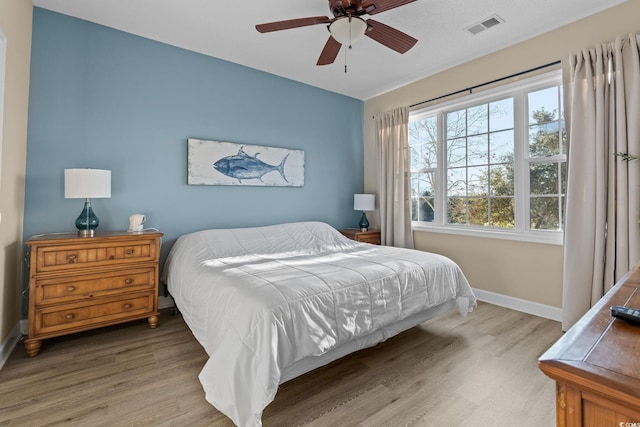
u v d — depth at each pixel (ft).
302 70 11.99
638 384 1.60
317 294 5.64
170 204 10.17
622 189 7.41
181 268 8.27
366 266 7.19
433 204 12.59
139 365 6.55
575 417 1.79
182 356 6.95
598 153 7.71
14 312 7.44
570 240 8.18
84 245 7.47
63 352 7.09
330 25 6.46
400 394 5.62
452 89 11.50
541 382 5.97
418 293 7.30
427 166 12.83
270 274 6.48
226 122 11.25
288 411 5.16
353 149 15.05
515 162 9.97
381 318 6.47
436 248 12.21
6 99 6.36
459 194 11.66
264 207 12.20
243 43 9.97
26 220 8.01
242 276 6.33
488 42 9.68
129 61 9.41
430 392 5.67
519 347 7.39
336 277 6.32
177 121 10.26
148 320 8.47
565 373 1.80
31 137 8.05
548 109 9.30
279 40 9.78
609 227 7.67
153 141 9.84
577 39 8.39
